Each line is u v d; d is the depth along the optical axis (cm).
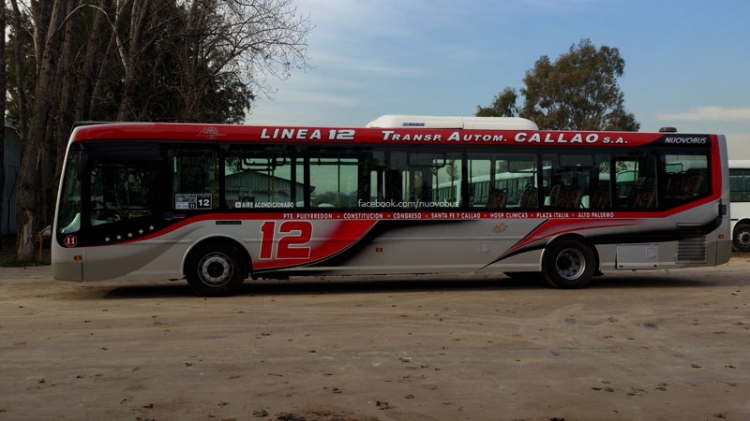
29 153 1842
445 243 1241
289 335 847
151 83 2698
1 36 2142
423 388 615
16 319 962
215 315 995
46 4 2167
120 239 1140
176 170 1162
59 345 788
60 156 2172
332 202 1208
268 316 988
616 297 1193
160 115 2753
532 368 688
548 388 618
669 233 1316
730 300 1157
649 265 1311
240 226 1177
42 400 575
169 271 1160
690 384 633
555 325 921
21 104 2594
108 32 2588
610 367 694
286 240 1189
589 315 1002
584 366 697
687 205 1327
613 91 5103
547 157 1286
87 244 1130
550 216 1280
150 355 738
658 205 1316
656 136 1325
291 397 585
